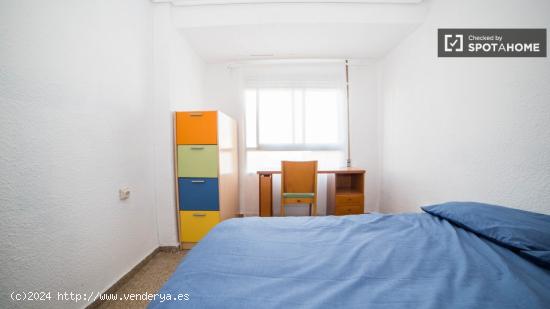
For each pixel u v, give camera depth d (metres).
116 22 1.33
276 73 2.79
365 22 1.82
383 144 2.64
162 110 1.76
